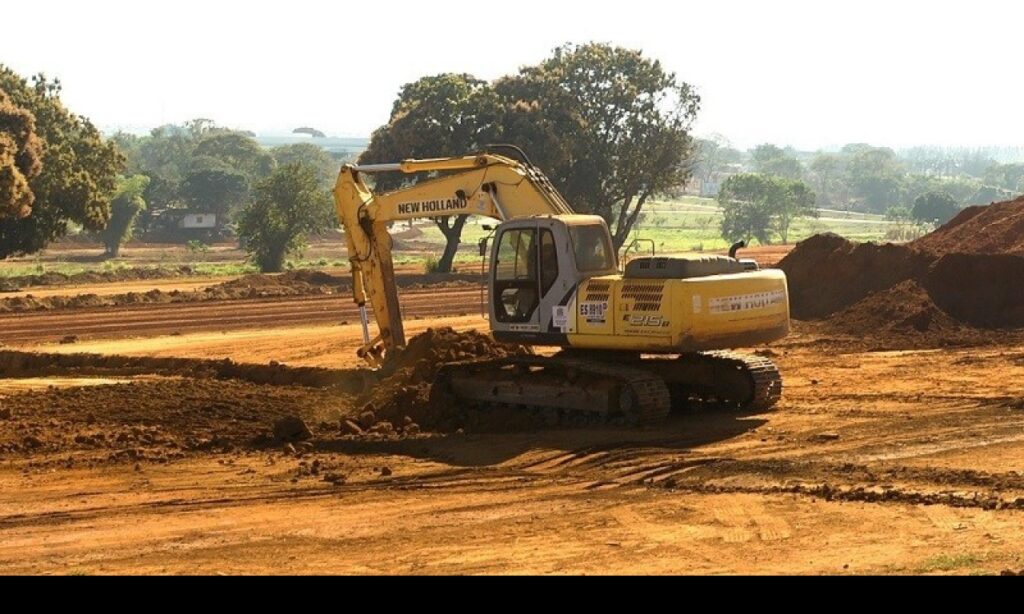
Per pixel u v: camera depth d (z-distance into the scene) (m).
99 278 61.38
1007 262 30.95
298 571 11.73
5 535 13.95
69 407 22.34
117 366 29.39
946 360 25.45
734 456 16.62
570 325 19.47
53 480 17.12
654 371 20.17
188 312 41.12
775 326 19.59
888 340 28.80
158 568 12.12
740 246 20.02
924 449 16.55
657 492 14.88
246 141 197.12
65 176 58.81
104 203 61.19
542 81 68.38
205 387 24.77
